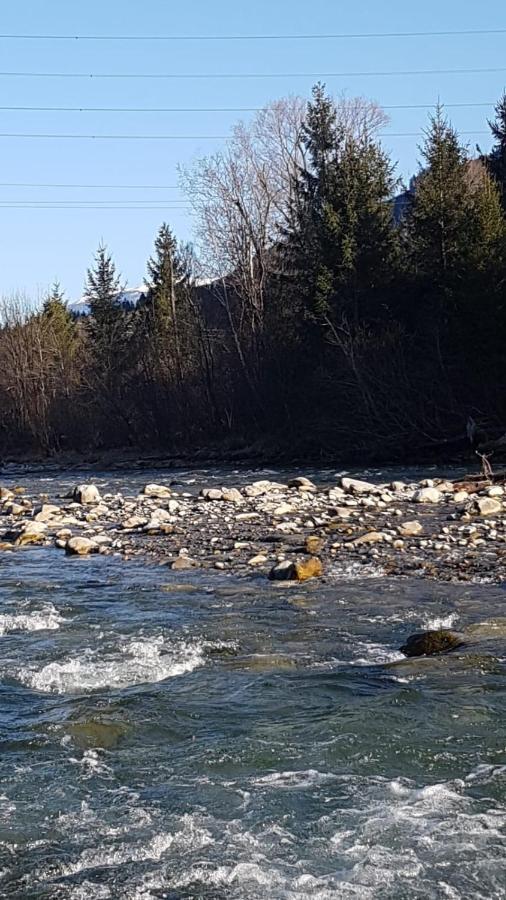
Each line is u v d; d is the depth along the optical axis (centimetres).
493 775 686
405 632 1059
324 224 4328
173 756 745
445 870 564
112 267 7312
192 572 1452
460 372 3797
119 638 1090
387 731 773
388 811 638
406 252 4462
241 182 4947
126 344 6512
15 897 553
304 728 789
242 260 4972
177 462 4462
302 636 1063
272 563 1473
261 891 550
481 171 4994
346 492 2355
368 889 548
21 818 648
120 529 1948
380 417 3834
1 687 928
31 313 6706
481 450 3369
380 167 4475
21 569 1552
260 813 644
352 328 4184
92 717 826
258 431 4628
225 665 971
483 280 3619
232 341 4984
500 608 1125
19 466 5175
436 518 1831
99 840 616
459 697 838
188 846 604
